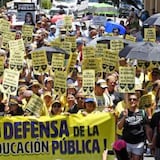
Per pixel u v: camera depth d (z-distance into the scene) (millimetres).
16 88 14227
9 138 13148
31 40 24328
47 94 14891
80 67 20156
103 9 42094
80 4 46062
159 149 12195
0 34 24250
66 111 14891
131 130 13844
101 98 15281
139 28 31531
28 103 13562
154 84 15469
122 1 47344
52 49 19828
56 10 46281
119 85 14445
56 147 13219
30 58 19859
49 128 13180
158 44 18906
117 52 18547
